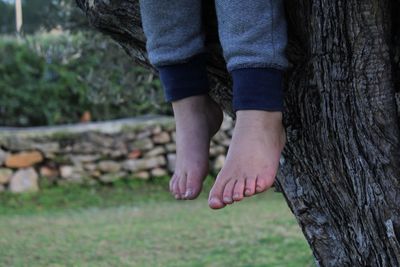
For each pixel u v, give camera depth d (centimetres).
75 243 517
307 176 154
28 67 879
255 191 135
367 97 137
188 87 149
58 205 712
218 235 525
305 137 149
